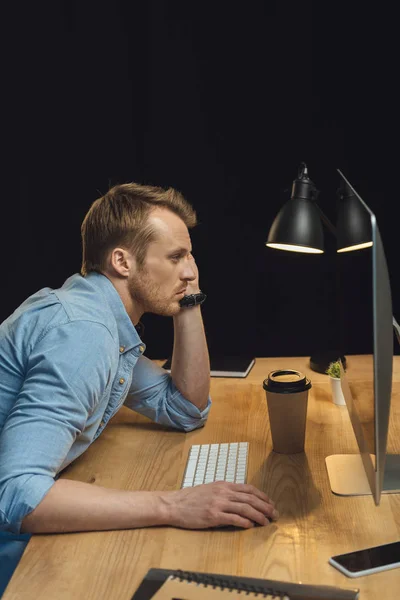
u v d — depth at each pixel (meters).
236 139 3.25
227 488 1.27
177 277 1.55
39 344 1.35
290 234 1.56
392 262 3.21
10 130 3.29
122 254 1.52
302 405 1.50
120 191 1.55
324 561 1.10
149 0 3.19
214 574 1.04
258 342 3.40
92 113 3.28
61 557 1.15
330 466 1.44
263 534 1.20
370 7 3.09
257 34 3.17
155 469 1.48
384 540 1.16
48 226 3.36
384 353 1.07
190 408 1.69
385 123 3.15
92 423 1.46
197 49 3.21
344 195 1.46
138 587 1.03
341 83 3.16
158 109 3.26
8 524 1.23
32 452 1.25
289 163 3.24
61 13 3.22
